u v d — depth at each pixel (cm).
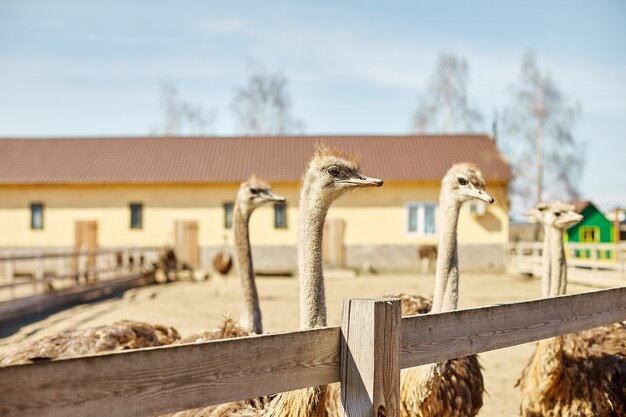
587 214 2917
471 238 2702
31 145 2969
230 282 2438
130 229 2748
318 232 362
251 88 4122
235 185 2741
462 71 3900
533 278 2431
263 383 258
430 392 435
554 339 519
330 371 286
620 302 452
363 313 285
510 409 714
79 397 209
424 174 2700
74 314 1462
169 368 229
